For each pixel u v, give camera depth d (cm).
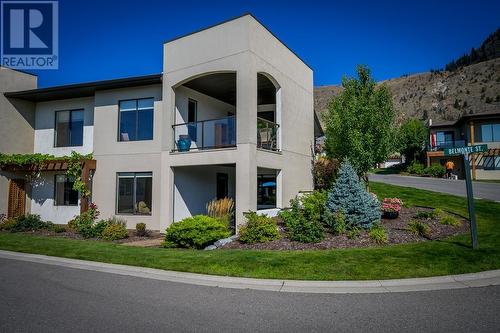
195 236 1038
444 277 666
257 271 732
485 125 3581
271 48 1433
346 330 447
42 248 1037
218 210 1327
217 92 1662
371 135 1465
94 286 662
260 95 1756
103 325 466
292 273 711
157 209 1458
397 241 957
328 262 763
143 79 1457
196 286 661
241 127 1261
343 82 1606
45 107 1780
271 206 1616
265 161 1352
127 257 891
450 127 4084
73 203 1648
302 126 1733
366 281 658
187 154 1368
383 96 1517
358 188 1142
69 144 1722
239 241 1056
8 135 1684
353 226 1079
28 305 550
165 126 1435
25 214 1705
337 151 1612
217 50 1330
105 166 1572
